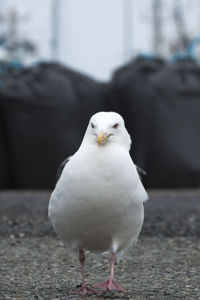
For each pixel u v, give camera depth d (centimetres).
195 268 942
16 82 2027
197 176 2031
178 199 1650
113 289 801
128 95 2041
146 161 2036
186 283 851
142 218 811
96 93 2067
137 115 2033
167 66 2078
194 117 2033
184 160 2020
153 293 796
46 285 834
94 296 778
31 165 2025
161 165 2025
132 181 771
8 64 2178
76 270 934
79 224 786
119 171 761
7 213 1401
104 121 780
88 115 2059
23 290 801
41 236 1187
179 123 2028
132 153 2053
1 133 2042
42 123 2014
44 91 2014
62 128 2017
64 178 775
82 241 820
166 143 2020
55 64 2078
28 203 1551
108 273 918
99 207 765
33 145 2019
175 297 775
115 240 805
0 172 2050
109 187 760
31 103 2008
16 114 2011
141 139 2031
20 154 2027
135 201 779
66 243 1123
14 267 939
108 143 783
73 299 760
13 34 3559
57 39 3550
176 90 2031
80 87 2061
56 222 809
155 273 912
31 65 2133
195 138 2033
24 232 1213
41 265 959
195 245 1116
